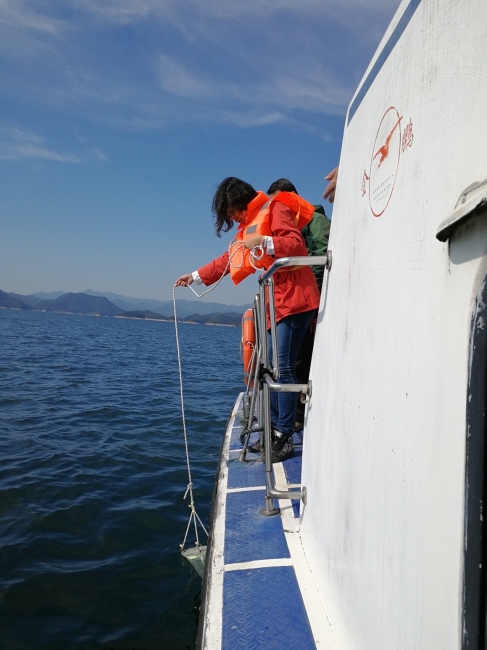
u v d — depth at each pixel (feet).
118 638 10.25
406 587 3.57
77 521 15.48
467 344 2.79
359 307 5.28
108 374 52.19
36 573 12.46
